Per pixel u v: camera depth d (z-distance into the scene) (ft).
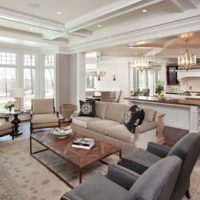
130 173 6.33
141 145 11.66
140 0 10.12
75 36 18.47
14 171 10.06
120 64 34.68
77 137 11.75
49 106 19.01
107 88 37.17
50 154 12.28
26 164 10.89
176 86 34.17
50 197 7.91
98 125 13.76
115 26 15.79
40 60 23.81
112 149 9.87
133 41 15.03
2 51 20.52
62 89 22.54
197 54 26.53
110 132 12.62
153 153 8.81
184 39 18.31
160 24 12.92
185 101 17.92
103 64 37.19
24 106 23.03
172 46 22.72
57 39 20.80
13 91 17.52
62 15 13.66
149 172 4.11
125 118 13.44
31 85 23.65
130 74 34.78
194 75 30.86
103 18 12.93
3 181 9.07
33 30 17.76
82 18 13.82
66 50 22.22
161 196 3.76
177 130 18.02
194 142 6.23
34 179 9.29
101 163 11.05
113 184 6.16
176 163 4.42
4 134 14.52
